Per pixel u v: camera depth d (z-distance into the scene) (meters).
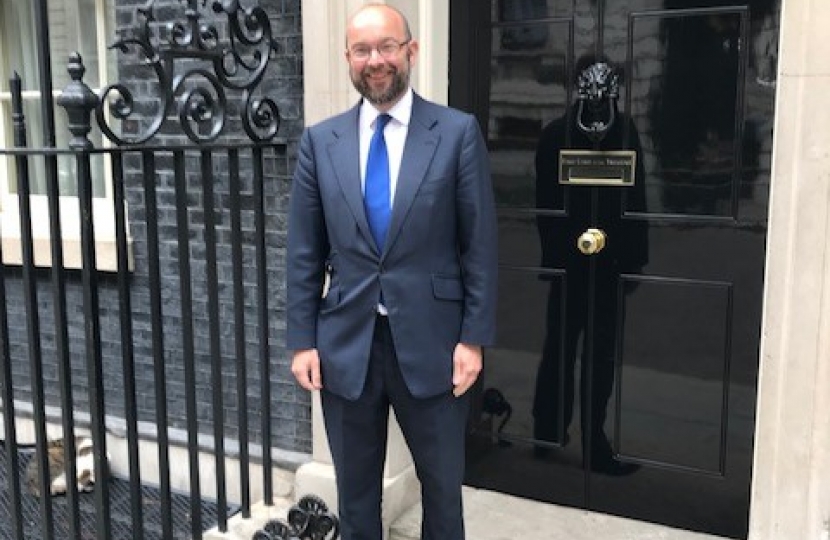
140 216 3.72
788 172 2.47
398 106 2.29
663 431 3.07
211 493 3.72
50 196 2.47
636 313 3.05
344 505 2.55
